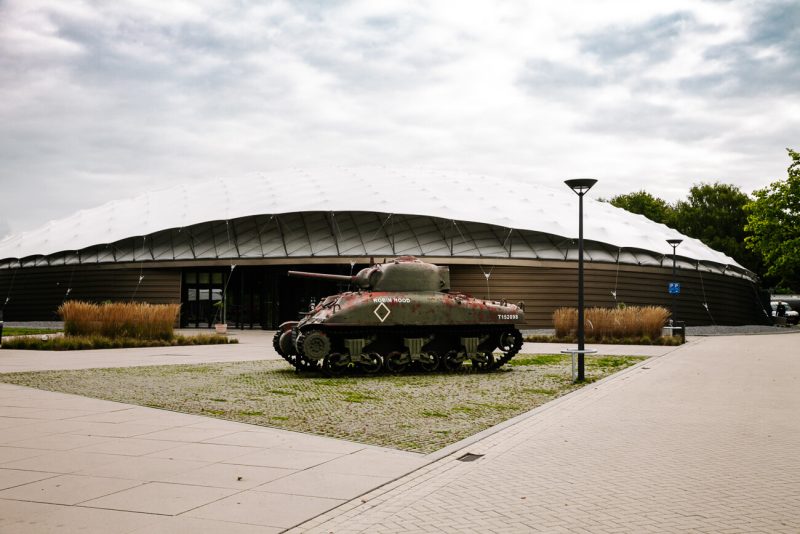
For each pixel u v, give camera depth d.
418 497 6.28
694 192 80.31
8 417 10.35
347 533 5.29
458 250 38.75
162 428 9.55
